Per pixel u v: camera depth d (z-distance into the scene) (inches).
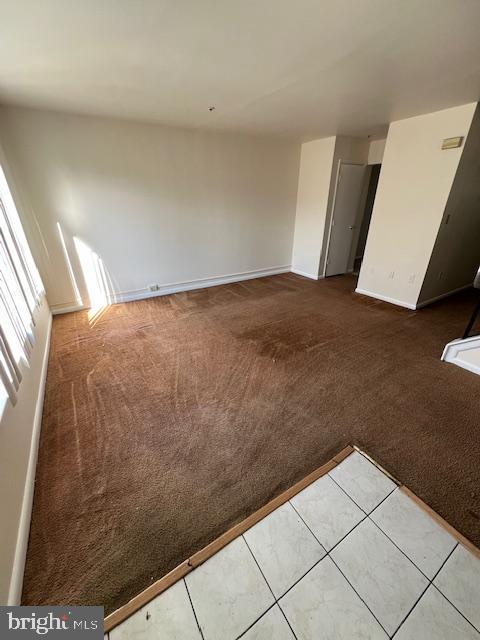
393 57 72.8
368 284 168.7
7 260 75.2
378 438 68.1
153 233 156.7
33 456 62.0
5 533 41.7
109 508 53.1
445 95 100.6
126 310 148.2
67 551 46.6
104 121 127.0
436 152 123.6
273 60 73.7
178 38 63.0
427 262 137.8
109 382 90.0
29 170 118.3
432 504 53.3
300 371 95.1
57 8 51.8
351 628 37.8
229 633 37.5
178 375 93.5
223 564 44.6
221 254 187.2
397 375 92.4
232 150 166.4
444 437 68.3
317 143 181.3
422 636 37.1
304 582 42.4
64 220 131.7
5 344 58.4
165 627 38.1
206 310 148.6
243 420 74.1
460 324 129.1
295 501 53.8
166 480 58.4
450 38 63.5
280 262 219.9
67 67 76.2
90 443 67.5
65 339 117.8
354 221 207.9
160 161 146.3
